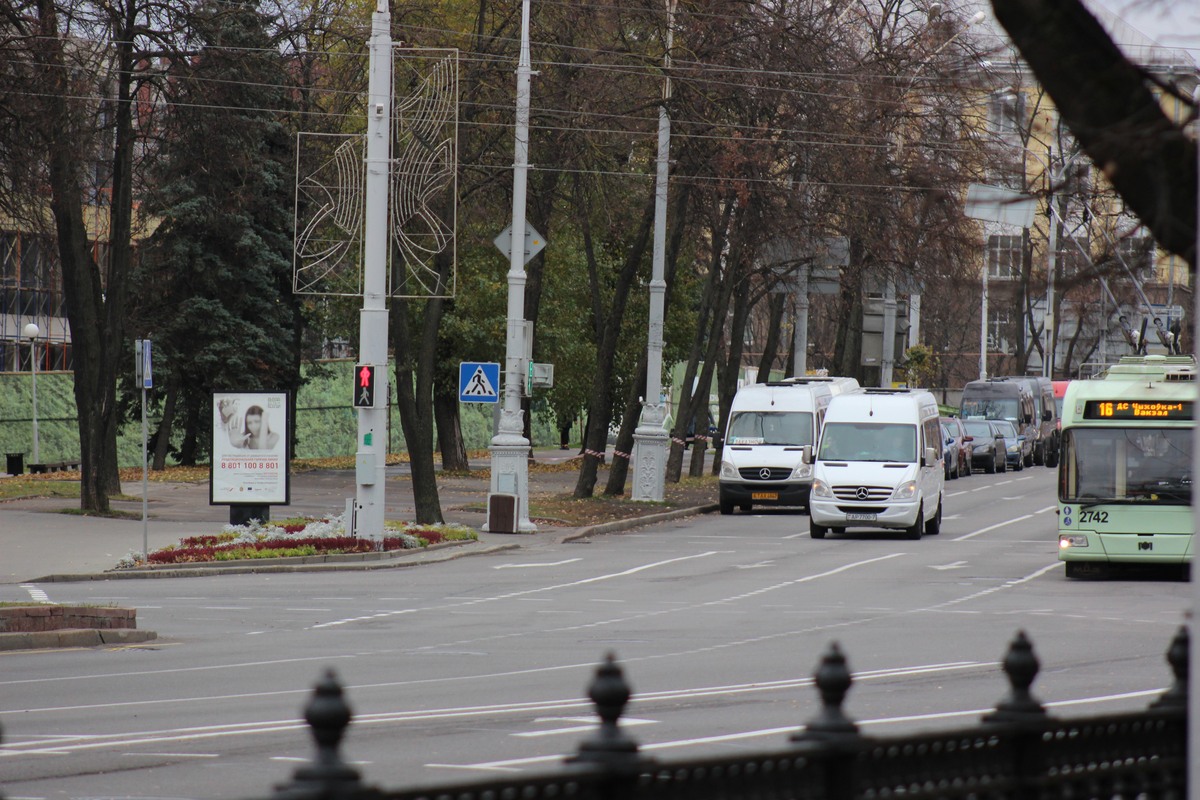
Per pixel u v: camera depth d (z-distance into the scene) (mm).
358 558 67812
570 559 70375
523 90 80938
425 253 77000
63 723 28031
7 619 41281
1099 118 12906
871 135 89000
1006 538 82438
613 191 106438
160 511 90438
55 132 84562
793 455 100312
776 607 50688
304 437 174875
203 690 32438
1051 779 11953
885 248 101625
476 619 47438
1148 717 12734
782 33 91062
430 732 26500
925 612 48906
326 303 141250
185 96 89938
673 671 35062
